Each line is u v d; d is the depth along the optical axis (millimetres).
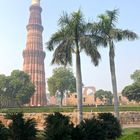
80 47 33938
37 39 181750
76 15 33531
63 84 111375
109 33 35500
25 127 20766
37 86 169500
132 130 36625
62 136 17141
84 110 56250
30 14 188625
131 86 99562
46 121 24391
